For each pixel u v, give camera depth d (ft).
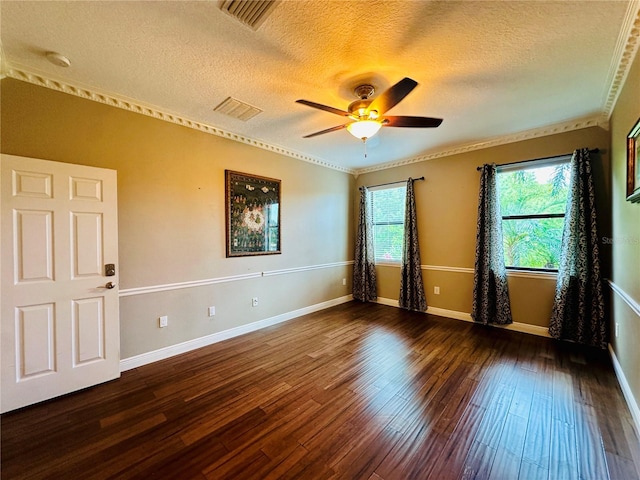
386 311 15.01
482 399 6.97
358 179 17.69
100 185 7.83
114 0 4.83
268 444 5.53
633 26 5.39
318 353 9.74
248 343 10.69
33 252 6.87
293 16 5.24
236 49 6.23
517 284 11.81
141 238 8.93
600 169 9.89
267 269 12.69
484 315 12.24
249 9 5.08
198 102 8.73
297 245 14.14
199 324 10.33
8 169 6.57
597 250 9.73
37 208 6.92
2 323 6.51
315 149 13.43
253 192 12.04
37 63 6.71
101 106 8.16
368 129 7.62
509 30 5.65
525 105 8.95
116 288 8.09
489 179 12.09
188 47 6.16
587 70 7.02
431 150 13.65
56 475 4.83
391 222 16.24
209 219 10.62
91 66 6.83
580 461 5.05
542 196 11.30
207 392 7.38
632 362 6.53
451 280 13.75
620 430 5.80
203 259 10.44
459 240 13.43
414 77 7.34
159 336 9.31
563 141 10.61
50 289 7.08
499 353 9.61
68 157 7.61
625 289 7.31
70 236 7.36
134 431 5.91
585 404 6.70
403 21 5.40
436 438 5.66
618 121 7.98
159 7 5.02
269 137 11.81
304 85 7.75
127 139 8.63
